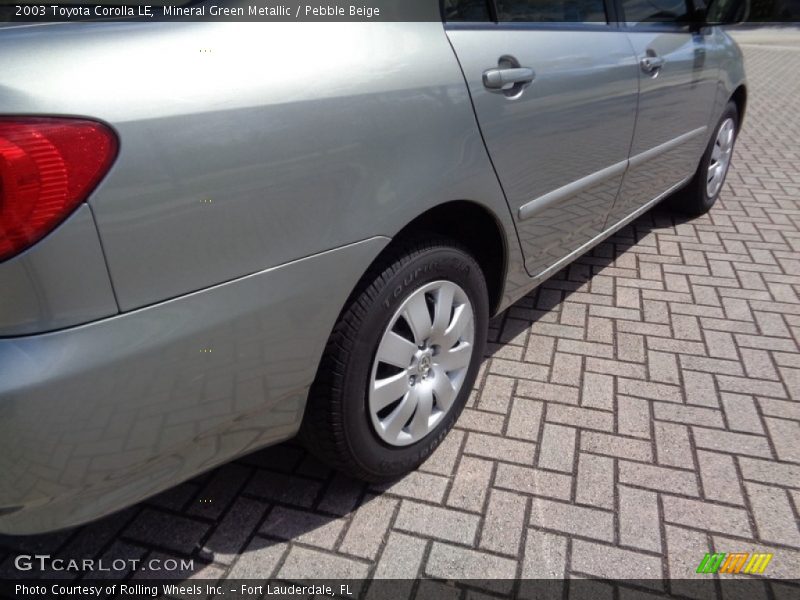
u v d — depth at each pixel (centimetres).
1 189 105
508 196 207
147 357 122
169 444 136
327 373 168
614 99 255
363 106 150
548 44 216
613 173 274
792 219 438
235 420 148
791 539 184
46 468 119
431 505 199
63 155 108
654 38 292
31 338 111
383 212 160
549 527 189
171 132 119
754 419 235
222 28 131
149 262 119
